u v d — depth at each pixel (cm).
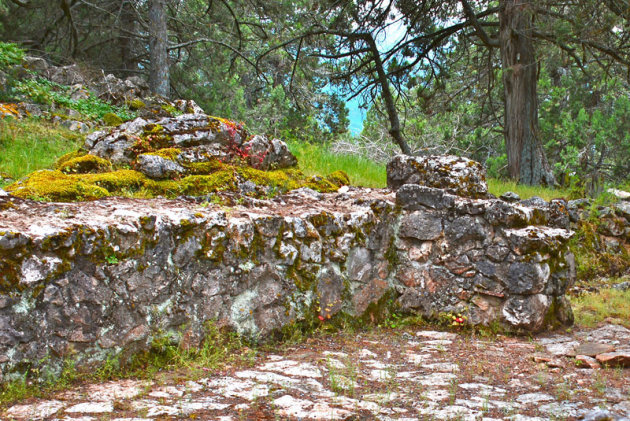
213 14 2520
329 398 425
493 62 2406
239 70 2870
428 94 2502
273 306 601
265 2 2400
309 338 629
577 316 791
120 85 1669
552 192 1514
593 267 1123
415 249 754
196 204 634
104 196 604
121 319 473
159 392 426
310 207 703
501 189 1473
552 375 513
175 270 514
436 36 2255
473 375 509
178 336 517
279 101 2956
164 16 2167
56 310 431
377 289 731
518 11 1805
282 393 432
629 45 1825
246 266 572
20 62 1510
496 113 2916
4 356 401
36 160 922
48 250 427
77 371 445
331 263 669
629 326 745
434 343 639
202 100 2577
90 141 771
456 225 724
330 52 2319
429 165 805
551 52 1967
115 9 2423
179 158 719
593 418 375
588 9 1611
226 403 405
